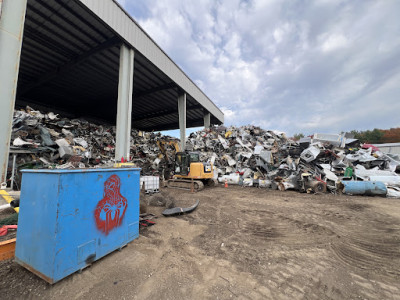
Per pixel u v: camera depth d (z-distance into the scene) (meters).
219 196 10.27
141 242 4.01
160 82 19.00
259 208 7.71
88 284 2.66
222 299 2.51
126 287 2.64
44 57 14.72
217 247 4.11
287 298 2.58
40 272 2.61
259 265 3.41
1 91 6.53
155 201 7.52
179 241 4.28
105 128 18.38
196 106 25.08
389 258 3.80
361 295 2.69
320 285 2.88
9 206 5.42
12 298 2.36
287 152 15.41
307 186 11.44
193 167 12.36
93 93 21.73
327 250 4.09
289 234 4.98
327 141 14.84
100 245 3.17
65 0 9.59
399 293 2.74
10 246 3.22
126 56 12.29
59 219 2.53
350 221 6.16
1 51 6.55
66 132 13.12
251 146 20.53
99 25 11.35
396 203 8.70
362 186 10.30
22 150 9.47
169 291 2.61
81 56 14.20
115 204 3.50
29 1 9.58
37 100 24.05
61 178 2.55
